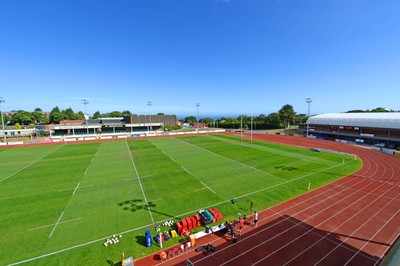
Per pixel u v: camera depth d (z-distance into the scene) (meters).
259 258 14.87
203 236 17.44
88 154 47.66
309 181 29.70
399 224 18.86
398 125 58.59
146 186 27.98
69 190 26.64
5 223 19.17
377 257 14.84
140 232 17.95
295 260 14.64
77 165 38.09
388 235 17.28
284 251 15.55
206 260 14.71
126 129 102.56
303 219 19.84
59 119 143.75
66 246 16.06
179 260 14.74
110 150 52.59
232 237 17.14
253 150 52.56
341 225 18.81
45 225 18.88
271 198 24.31
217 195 25.16
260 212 21.17
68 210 21.59
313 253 15.31
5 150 53.03
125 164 38.81
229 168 36.19
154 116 121.69
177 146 58.88
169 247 16.08
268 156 45.59
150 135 86.62
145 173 33.38
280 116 126.69
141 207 22.25
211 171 34.44
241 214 20.83
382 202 23.14
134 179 30.64
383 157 46.34
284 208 21.94
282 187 27.53
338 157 45.00
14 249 15.68
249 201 23.59
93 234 17.61
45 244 16.27
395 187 27.56
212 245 15.88
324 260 14.61
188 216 20.53
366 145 61.91
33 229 18.27
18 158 43.84
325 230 18.08
